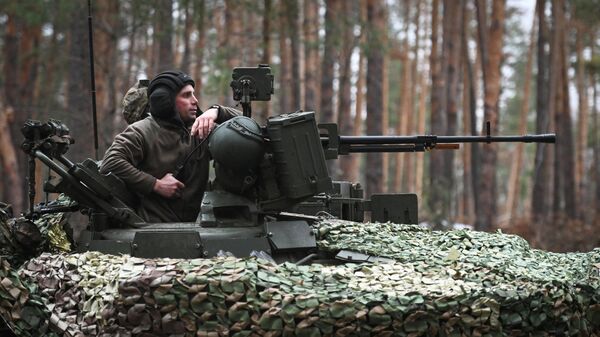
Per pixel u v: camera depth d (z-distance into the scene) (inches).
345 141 348.8
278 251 301.0
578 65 1833.2
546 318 266.2
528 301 262.1
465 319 255.4
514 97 2209.6
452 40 1371.8
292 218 326.0
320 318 251.0
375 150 363.6
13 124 1231.5
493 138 352.2
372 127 1120.2
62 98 1411.2
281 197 307.1
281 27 1044.5
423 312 253.3
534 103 2261.3
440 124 1365.7
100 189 315.0
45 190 316.2
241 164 303.4
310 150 304.7
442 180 1240.2
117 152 327.9
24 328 275.3
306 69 1198.3
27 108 1076.5
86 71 876.0
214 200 312.0
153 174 334.6
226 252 291.3
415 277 267.9
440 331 255.0
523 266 288.4
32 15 930.7
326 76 1064.8
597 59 1829.5
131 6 999.6
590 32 1802.4
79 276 275.3
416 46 1720.0
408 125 1744.6
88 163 320.2
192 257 292.7
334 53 1069.8
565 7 1514.5
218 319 251.8
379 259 293.7
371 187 1120.2
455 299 255.9
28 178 318.3
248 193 315.0
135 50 1486.2
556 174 1537.9
